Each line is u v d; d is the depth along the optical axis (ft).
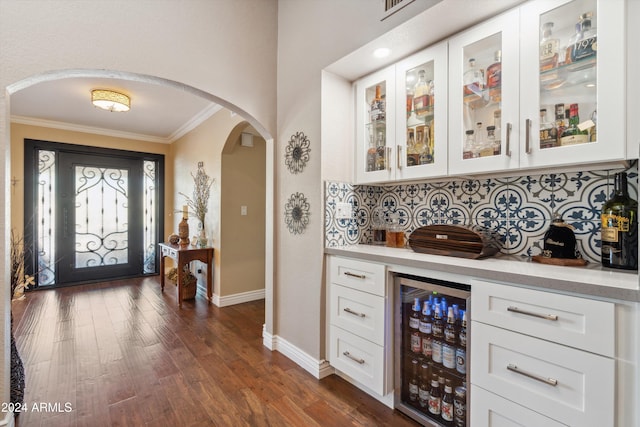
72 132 14.82
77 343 8.17
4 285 4.45
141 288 14.32
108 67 5.40
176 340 8.43
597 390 3.11
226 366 6.98
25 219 13.71
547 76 4.16
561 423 3.34
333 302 6.35
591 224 4.48
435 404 4.98
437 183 6.43
